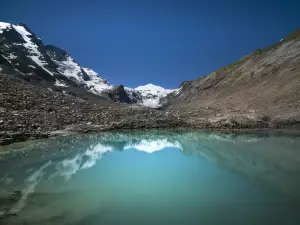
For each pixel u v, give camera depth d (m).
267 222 8.40
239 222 8.45
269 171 14.19
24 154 17.95
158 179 13.28
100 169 15.32
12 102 34.25
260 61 72.81
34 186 11.91
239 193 11.06
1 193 10.89
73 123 33.44
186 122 37.44
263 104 43.59
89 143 23.80
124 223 8.49
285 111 37.22
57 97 47.00
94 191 11.45
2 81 44.38
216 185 12.24
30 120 28.69
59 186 12.03
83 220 8.65
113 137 27.92
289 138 25.88
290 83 46.34
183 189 11.73
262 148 21.14
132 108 50.16
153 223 8.45
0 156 17.17
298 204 9.71
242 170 14.75
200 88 92.56
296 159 16.88
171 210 9.39
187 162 17.27
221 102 57.78
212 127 35.16
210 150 21.22
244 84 64.56
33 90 46.50
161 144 24.59
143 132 32.06
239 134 29.84
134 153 20.42
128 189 11.79
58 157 17.81
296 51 59.34
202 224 8.39
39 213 9.02
